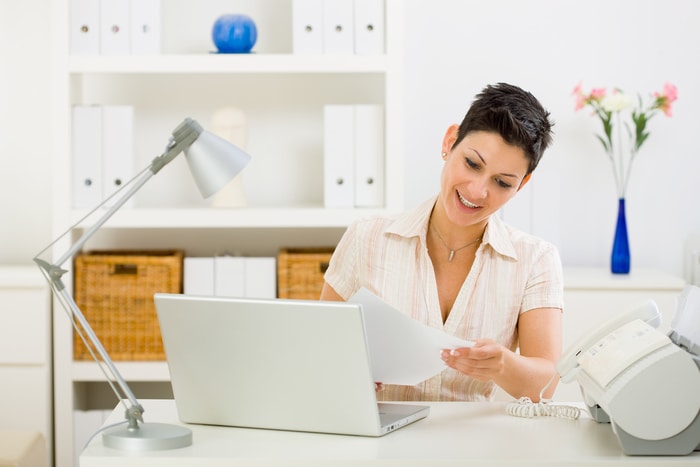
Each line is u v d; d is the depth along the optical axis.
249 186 4.41
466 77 4.42
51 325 4.01
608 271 4.32
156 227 4.22
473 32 4.41
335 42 4.01
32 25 4.29
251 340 2.10
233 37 4.01
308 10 4.00
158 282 4.04
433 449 2.03
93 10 3.96
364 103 4.40
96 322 4.02
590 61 4.44
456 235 2.54
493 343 2.25
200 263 4.06
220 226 4.03
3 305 3.91
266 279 4.09
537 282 2.56
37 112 4.32
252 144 4.41
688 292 2.18
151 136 4.38
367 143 4.05
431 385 2.58
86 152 4.00
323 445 2.05
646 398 2.00
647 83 4.45
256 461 1.96
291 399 2.12
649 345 2.04
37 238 4.36
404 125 4.42
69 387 3.98
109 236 4.39
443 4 4.39
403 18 4.02
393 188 4.01
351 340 2.03
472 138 2.32
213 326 2.11
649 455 2.01
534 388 2.37
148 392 4.40
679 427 2.00
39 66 4.30
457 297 2.55
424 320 2.57
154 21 3.98
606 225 4.49
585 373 2.14
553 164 4.47
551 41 4.43
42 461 3.12
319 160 4.43
